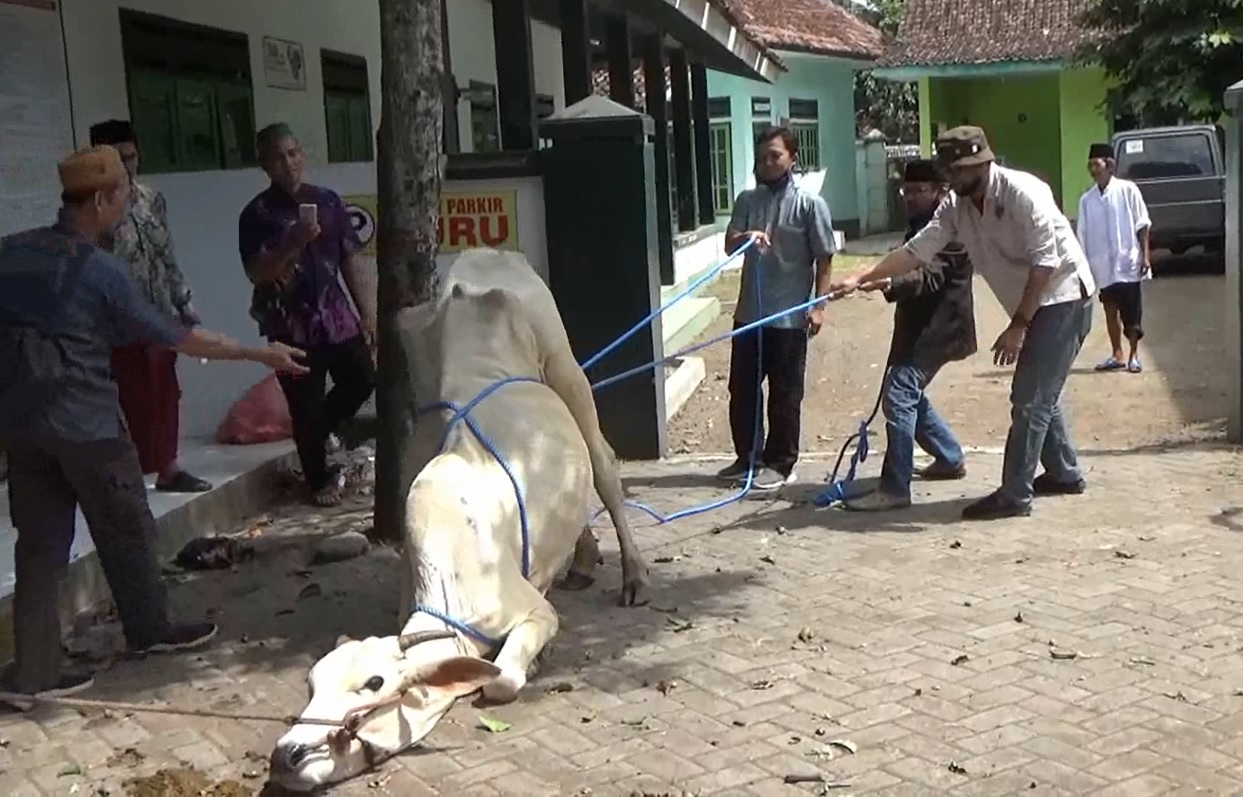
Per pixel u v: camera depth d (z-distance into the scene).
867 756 4.57
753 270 8.38
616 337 9.27
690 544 7.21
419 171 6.98
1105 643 5.48
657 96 16.89
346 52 13.60
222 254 9.49
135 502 5.60
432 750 4.72
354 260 8.27
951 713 4.88
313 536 7.60
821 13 30.94
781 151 8.26
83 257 5.25
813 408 11.52
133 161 7.29
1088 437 9.77
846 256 24.31
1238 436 9.02
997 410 10.95
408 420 7.21
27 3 8.36
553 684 5.28
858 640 5.64
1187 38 22.27
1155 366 12.38
